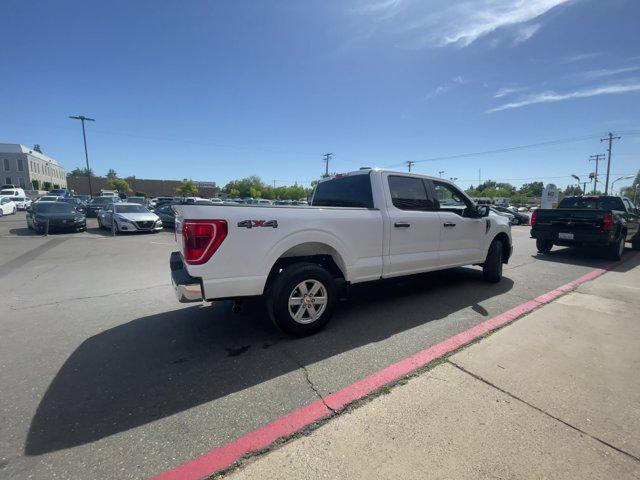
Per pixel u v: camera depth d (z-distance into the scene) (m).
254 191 72.31
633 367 3.03
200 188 90.12
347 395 2.67
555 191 29.02
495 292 5.52
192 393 2.76
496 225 6.00
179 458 2.07
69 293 5.70
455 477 1.87
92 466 2.01
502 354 3.29
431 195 5.07
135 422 2.41
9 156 64.44
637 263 8.36
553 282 6.21
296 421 2.38
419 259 4.76
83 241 12.38
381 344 3.60
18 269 7.64
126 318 4.49
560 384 2.76
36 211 14.91
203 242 3.17
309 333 3.83
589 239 8.50
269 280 3.79
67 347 3.63
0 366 3.22
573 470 1.91
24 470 1.98
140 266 8.03
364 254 4.18
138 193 77.75
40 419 2.45
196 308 4.88
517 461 1.98
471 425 2.28
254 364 3.22
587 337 3.68
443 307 4.78
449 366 3.07
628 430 2.23
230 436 2.26
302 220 3.65
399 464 1.96
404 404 2.53
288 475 1.91
